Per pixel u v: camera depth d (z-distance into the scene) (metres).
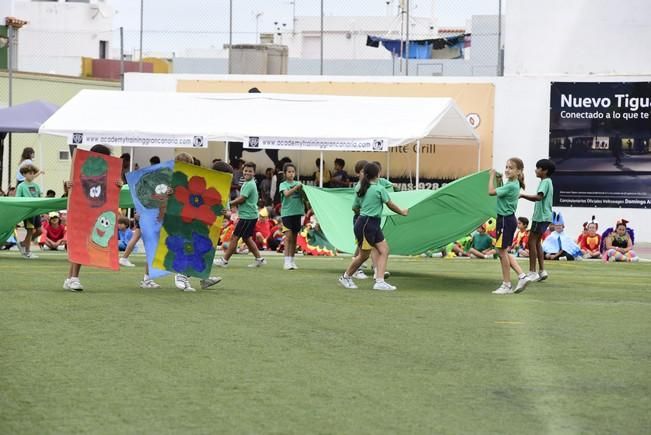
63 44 53.69
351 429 7.19
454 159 32.12
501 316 13.20
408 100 27.75
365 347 10.55
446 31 52.06
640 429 7.32
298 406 7.85
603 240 25.25
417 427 7.29
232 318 12.47
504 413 7.75
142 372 9.02
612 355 10.30
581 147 31.39
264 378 8.85
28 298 14.05
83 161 14.96
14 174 37.50
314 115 27.38
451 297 15.39
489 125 31.95
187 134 26.94
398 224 18.17
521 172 16.14
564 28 32.75
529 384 8.81
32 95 38.75
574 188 31.41
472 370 9.40
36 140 38.34
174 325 11.77
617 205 31.14
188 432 7.05
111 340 10.66
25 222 21.66
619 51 32.59
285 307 13.71
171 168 15.23
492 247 24.70
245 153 33.38
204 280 15.75
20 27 44.81
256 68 36.31
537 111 31.64
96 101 28.28
